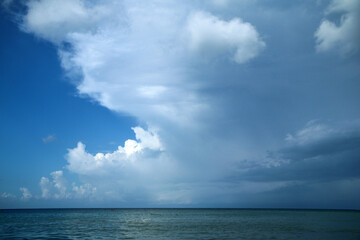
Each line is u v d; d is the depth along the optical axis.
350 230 60.28
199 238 46.78
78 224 80.00
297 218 119.81
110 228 66.69
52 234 52.03
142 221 98.19
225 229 63.94
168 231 59.19
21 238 45.69
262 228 66.19
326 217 130.38
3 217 124.38
